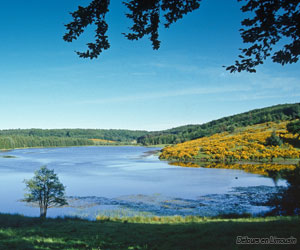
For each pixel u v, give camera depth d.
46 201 28.95
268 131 118.31
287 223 13.59
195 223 17.88
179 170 65.44
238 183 45.66
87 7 6.79
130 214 27.73
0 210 30.70
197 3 6.97
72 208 30.91
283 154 78.25
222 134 144.25
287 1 6.20
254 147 90.31
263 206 29.62
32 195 28.59
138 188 42.75
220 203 31.88
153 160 96.56
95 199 35.53
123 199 35.31
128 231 15.12
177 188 42.31
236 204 31.05
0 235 13.52
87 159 102.88
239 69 7.49
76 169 68.56
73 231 15.48
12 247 10.70
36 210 30.70
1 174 58.41
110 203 33.22
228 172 60.16
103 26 7.18
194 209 29.38
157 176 55.53
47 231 15.40
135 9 6.96
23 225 18.81
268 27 6.67
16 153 146.62
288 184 39.28
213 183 46.25
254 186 42.47
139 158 107.12
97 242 12.00
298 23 6.53
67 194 38.75
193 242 10.91
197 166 74.44
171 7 6.98
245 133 127.94
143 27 7.27
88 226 17.66
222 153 88.19
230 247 9.29
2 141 196.50
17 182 48.31
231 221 17.91
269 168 64.50
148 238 12.77
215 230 13.12
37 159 101.94
